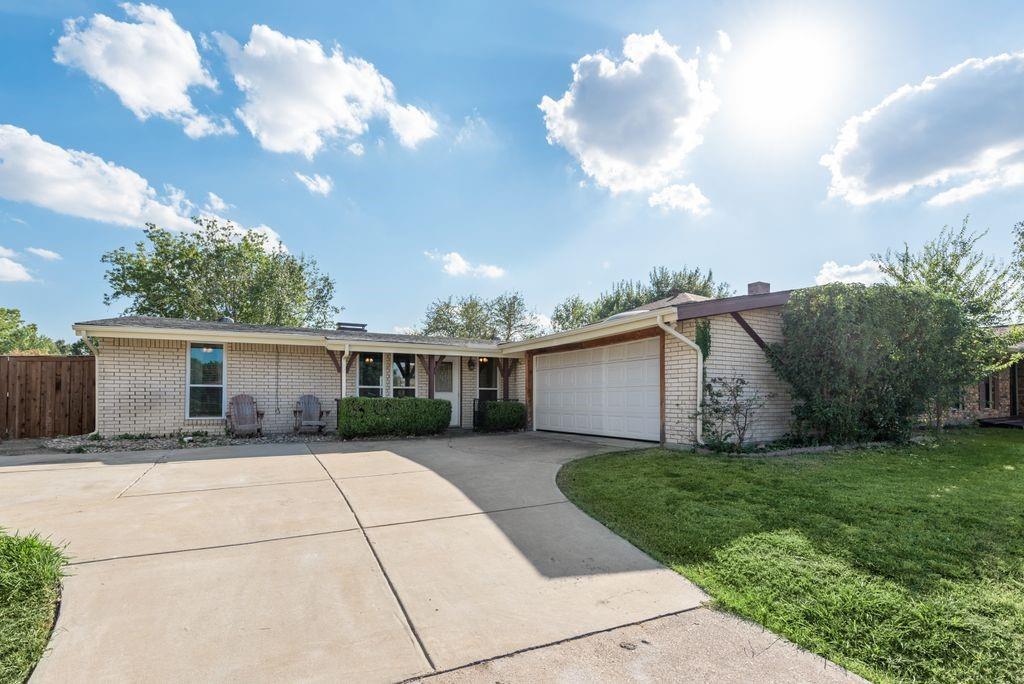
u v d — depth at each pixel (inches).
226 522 171.3
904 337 329.7
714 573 130.6
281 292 1105.4
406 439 417.1
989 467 257.8
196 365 441.7
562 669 89.1
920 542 142.8
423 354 538.6
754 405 346.0
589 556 144.8
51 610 107.0
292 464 283.7
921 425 469.1
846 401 335.3
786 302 353.1
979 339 359.9
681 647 96.7
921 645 94.3
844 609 107.4
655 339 374.0
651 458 287.3
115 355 413.4
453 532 164.6
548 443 381.4
